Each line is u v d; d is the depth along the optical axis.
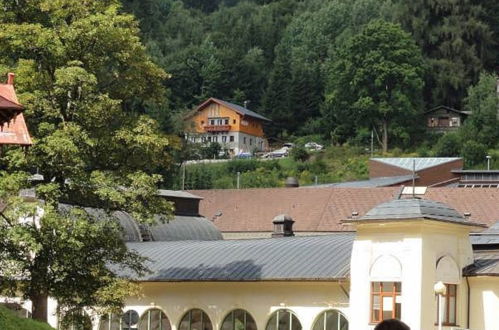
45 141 66.12
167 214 70.75
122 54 70.38
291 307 74.56
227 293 78.00
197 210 108.44
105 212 69.75
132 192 68.81
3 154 66.94
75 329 74.81
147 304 82.06
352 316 70.25
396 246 68.81
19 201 64.31
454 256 70.19
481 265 71.12
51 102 68.19
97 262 68.69
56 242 65.69
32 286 66.75
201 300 79.38
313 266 74.12
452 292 70.00
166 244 87.94
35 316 67.94
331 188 131.00
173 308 80.69
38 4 70.12
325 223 123.50
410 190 125.81
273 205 130.25
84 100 68.25
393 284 68.88
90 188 68.00
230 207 132.75
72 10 70.19
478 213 116.81
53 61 68.69
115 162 70.56
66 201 69.44
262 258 78.06
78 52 69.62
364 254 70.19
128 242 91.94
